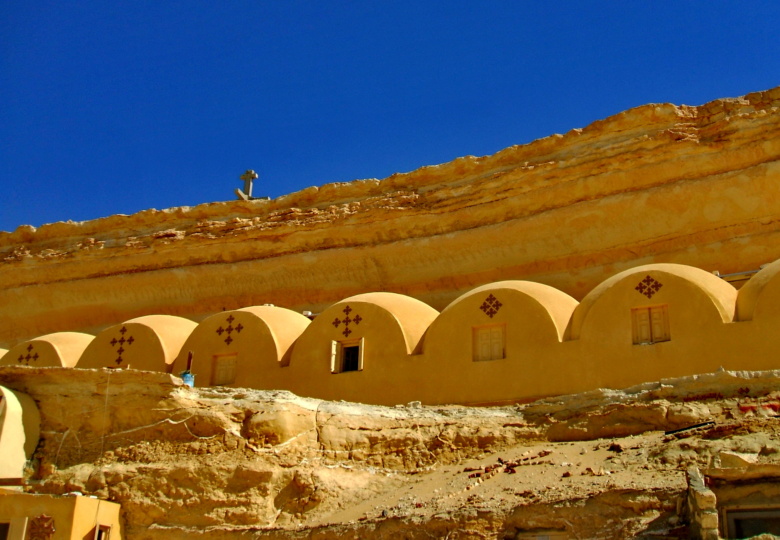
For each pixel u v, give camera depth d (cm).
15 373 1917
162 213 3606
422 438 1814
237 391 1883
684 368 1933
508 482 1586
